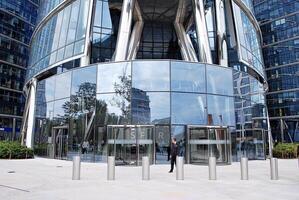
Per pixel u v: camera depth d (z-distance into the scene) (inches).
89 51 1010.7
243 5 1211.9
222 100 853.8
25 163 800.9
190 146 780.6
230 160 794.2
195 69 832.9
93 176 525.7
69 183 443.5
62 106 944.3
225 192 368.8
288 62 2797.7
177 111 795.4
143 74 812.6
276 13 2945.4
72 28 1080.2
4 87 2603.3
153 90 802.2
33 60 1293.1
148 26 1279.5
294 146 1146.0
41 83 1114.1
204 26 995.9
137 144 772.0
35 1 3056.1
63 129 926.4
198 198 330.0
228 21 1165.1
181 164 486.0
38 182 452.1
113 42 1147.3
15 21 2787.9
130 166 743.1
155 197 335.3
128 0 986.1
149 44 1261.1
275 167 491.8
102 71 845.8
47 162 834.8
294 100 2716.5
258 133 996.6
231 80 885.8
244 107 933.8
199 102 817.5
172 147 602.9
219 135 791.7
